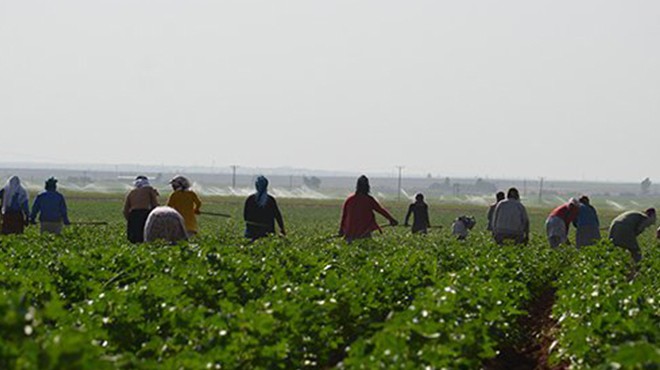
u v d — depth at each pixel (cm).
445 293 1850
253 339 1568
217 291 2131
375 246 3678
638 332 1734
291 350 1684
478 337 1802
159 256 2523
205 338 1575
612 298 2031
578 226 4412
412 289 2422
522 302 2747
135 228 3669
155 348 1583
